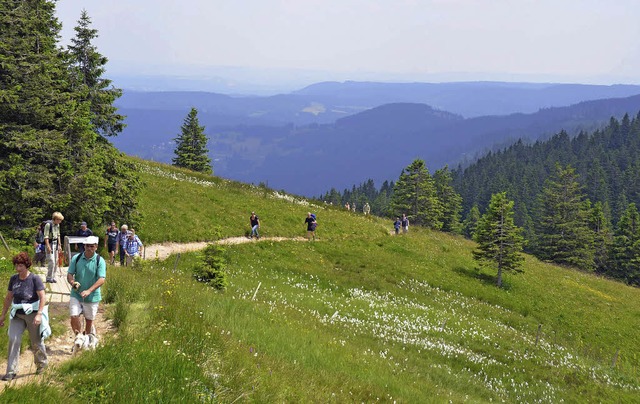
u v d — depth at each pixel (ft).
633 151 649.61
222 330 40.91
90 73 86.33
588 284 168.25
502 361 79.20
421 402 46.32
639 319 136.56
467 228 391.65
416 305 101.19
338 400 36.63
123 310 37.11
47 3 80.33
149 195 120.06
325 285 102.83
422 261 138.21
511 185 504.84
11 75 70.28
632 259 257.14
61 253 58.18
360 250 131.95
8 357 25.07
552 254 278.67
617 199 469.98
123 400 23.11
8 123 69.77
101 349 28.45
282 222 135.13
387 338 72.84
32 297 25.89
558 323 120.78
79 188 74.23
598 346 110.83
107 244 75.15
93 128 86.84
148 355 28.27
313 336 55.93
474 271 143.64
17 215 68.28
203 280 70.49
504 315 113.50
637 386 82.43
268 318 57.26
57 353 29.73
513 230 137.28
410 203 266.98
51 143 70.33
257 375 32.30
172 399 24.20
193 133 251.60
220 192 146.00
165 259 90.68
